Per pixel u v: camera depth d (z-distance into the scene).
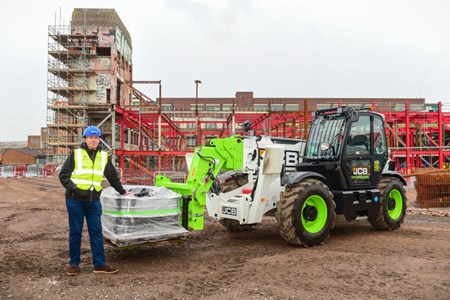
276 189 7.94
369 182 8.41
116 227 5.62
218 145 7.04
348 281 5.12
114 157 23.11
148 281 5.08
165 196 5.98
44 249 6.89
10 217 10.66
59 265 5.84
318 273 5.46
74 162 5.28
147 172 22.94
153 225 5.81
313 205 7.26
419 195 12.61
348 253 6.63
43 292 4.66
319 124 8.54
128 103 33.41
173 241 6.07
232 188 8.30
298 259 6.21
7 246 7.14
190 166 7.28
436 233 8.52
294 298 4.52
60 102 28.75
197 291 4.73
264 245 7.32
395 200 9.05
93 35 29.31
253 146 7.89
